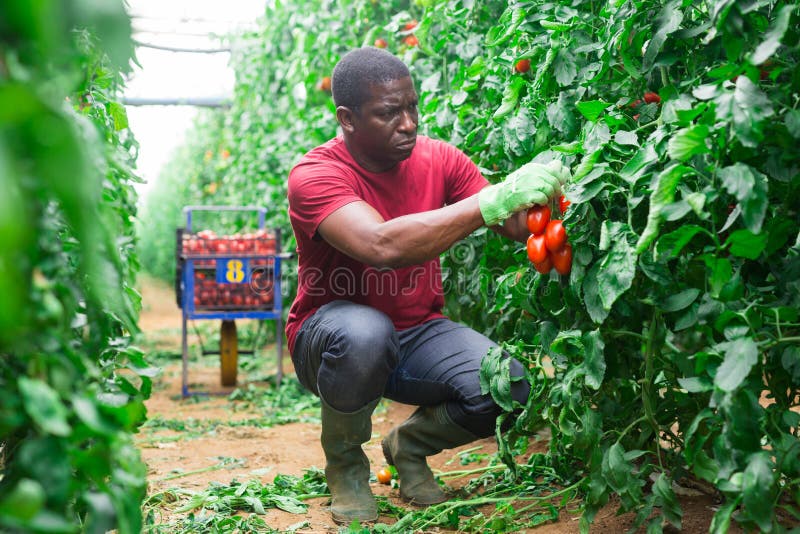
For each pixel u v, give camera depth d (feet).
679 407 6.99
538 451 10.09
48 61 3.17
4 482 3.72
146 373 5.68
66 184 2.56
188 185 40.60
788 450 5.27
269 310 16.31
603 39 6.96
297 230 8.31
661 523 6.03
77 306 4.50
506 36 8.09
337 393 7.68
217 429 12.87
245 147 24.21
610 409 6.97
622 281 5.50
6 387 3.34
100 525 3.58
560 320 6.73
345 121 7.89
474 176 8.84
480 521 7.58
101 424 3.42
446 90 11.33
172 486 9.29
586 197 5.84
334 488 8.09
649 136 6.00
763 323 5.25
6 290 2.36
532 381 7.23
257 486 8.81
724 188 5.23
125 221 7.26
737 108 4.72
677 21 5.68
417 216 7.11
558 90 7.59
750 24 4.86
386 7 14.34
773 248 5.34
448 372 8.03
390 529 7.37
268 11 20.17
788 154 5.02
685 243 5.24
